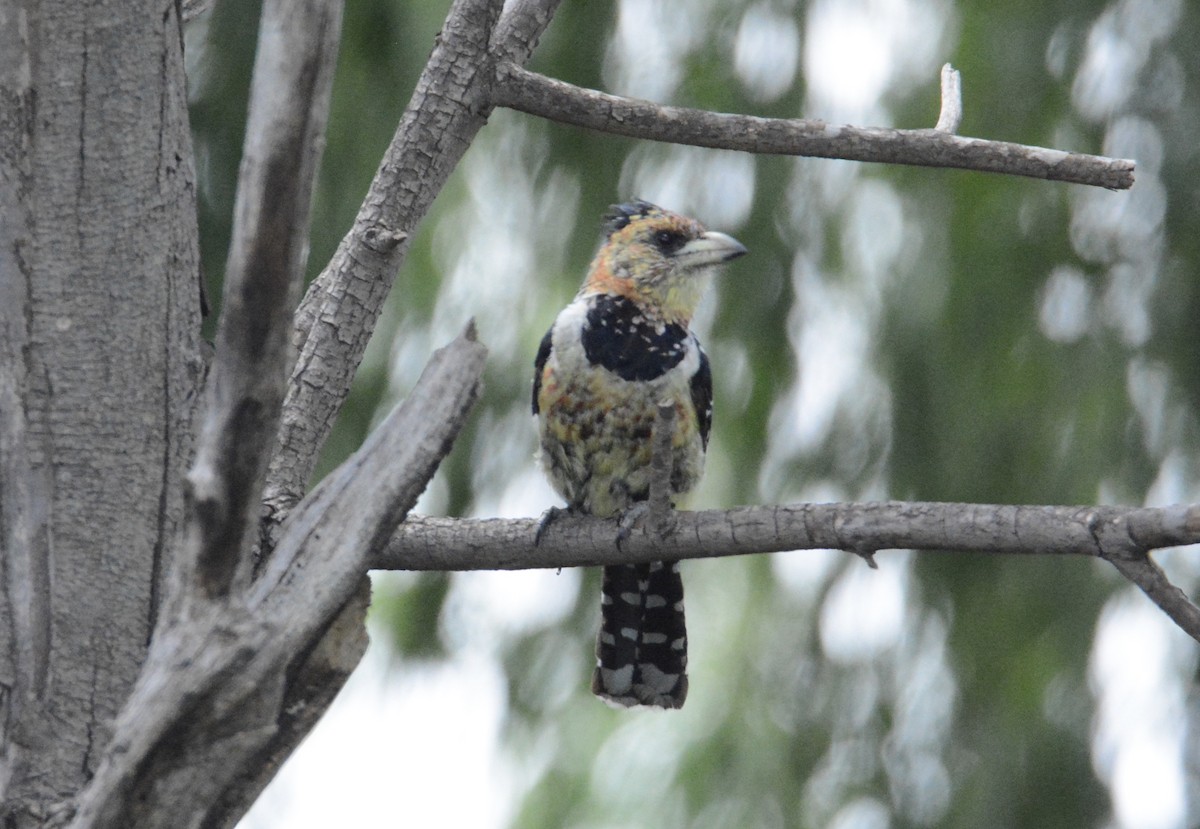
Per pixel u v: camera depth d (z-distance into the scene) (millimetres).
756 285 12320
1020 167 6656
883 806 12312
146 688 4695
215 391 4625
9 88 5168
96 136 5242
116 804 4684
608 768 14086
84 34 5246
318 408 6621
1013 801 11906
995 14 12664
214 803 4895
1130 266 12562
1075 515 5684
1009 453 12055
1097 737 12172
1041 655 12188
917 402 12172
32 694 4969
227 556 4715
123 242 5262
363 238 6797
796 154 6895
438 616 12625
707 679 14555
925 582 12492
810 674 12812
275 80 4473
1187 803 12266
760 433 12359
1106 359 12195
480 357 5328
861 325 12719
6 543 5031
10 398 5090
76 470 5125
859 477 12227
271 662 4816
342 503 5199
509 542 7121
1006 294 12359
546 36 12375
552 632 12961
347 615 5273
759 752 12773
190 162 5535
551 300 12461
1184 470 11984
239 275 4531
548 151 12516
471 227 12656
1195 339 12188
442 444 5242
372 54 11688
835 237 12609
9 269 5137
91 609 5074
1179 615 5582
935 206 12570
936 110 12391
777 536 6383
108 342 5215
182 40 5555
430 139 6957
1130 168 6559
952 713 12398
